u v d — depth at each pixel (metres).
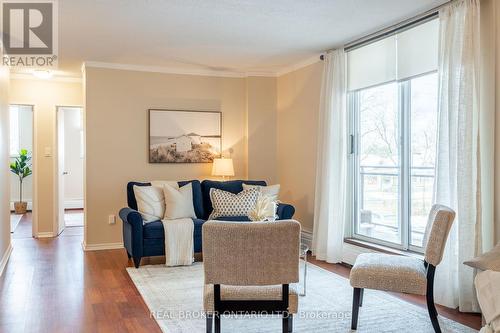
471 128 3.37
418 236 4.30
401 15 4.04
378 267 3.02
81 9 3.81
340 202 5.01
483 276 2.52
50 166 6.87
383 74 4.54
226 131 6.61
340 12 3.96
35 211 6.79
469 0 3.40
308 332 3.00
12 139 10.06
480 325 3.17
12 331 3.04
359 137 5.14
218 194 5.46
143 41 4.88
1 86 4.79
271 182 6.65
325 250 5.19
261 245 2.34
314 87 5.68
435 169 3.68
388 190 4.66
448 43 3.56
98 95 5.93
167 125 6.27
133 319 3.26
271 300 2.49
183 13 3.96
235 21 4.20
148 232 4.86
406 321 3.23
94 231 5.93
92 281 4.30
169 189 5.21
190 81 6.41
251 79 6.56
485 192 3.43
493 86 3.36
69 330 3.05
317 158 5.34
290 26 4.37
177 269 4.77
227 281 2.38
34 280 4.35
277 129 6.66
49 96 6.74
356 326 3.06
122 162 6.07
